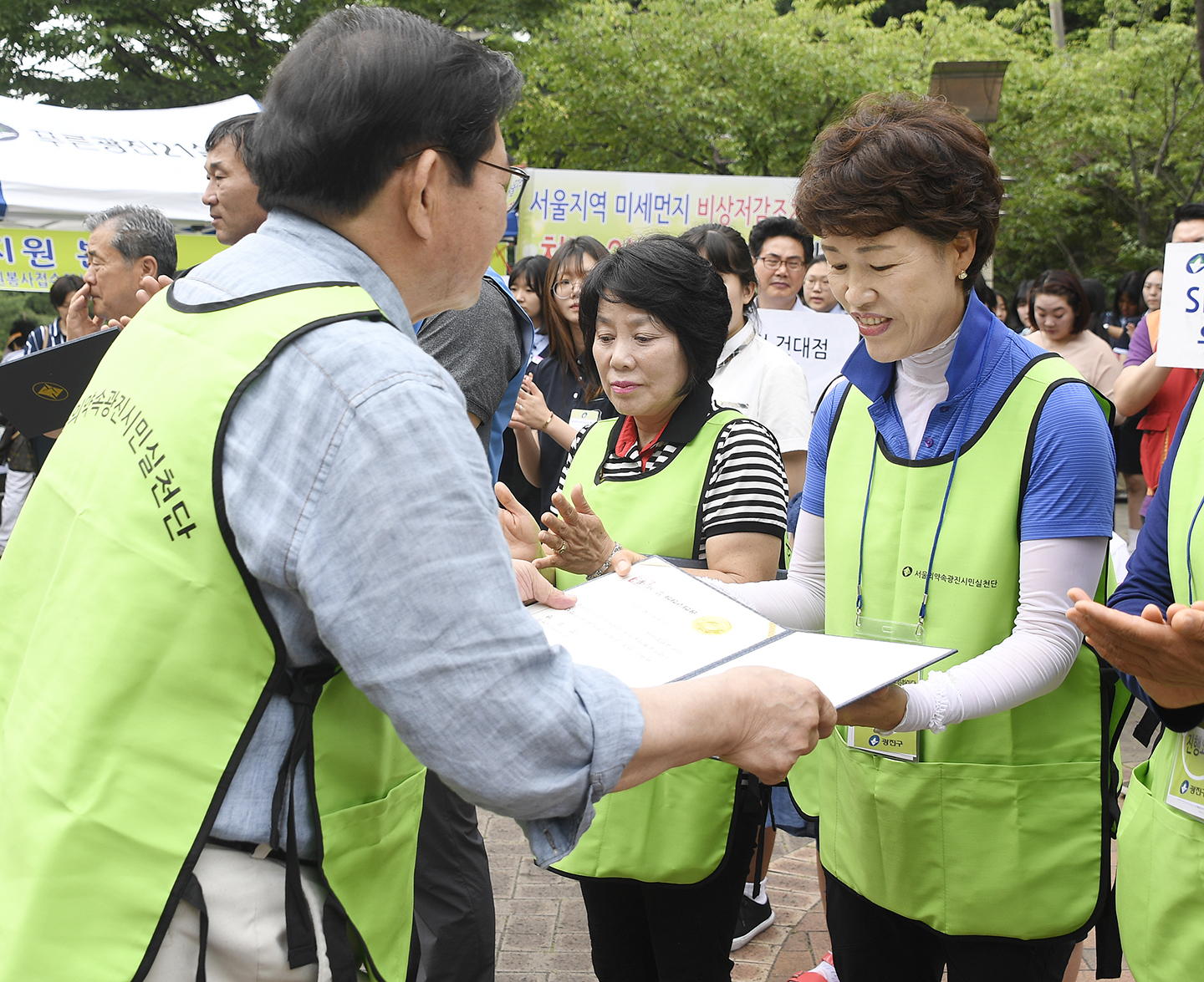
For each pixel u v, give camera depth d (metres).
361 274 1.18
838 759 1.90
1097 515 1.60
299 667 1.13
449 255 1.23
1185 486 1.50
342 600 1.02
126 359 1.21
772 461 2.14
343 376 1.06
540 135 14.51
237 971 1.13
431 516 1.02
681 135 14.09
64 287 6.50
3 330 18.22
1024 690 1.58
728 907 2.12
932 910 1.77
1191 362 3.49
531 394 3.55
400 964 1.32
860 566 1.79
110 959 1.07
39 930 1.06
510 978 2.79
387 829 1.26
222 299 1.15
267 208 1.25
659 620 1.55
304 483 1.04
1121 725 1.78
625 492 2.21
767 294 5.02
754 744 1.24
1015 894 1.71
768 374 3.58
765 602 1.96
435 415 1.05
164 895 1.07
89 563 1.12
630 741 1.09
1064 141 14.85
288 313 1.10
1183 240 4.64
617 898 2.17
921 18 14.92
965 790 1.72
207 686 1.08
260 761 1.12
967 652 1.67
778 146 13.81
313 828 1.16
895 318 1.64
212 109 7.98
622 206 7.49
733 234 3.56
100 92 16.20
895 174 1.54
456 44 1.18
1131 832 1.54
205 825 1.08
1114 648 1.35
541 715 1.04
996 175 1.63
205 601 1.07
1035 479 1.62
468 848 2.32
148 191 6.91
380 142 1.14
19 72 16.30
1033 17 17.09
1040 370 1.66
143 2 15.76
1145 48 14.08
